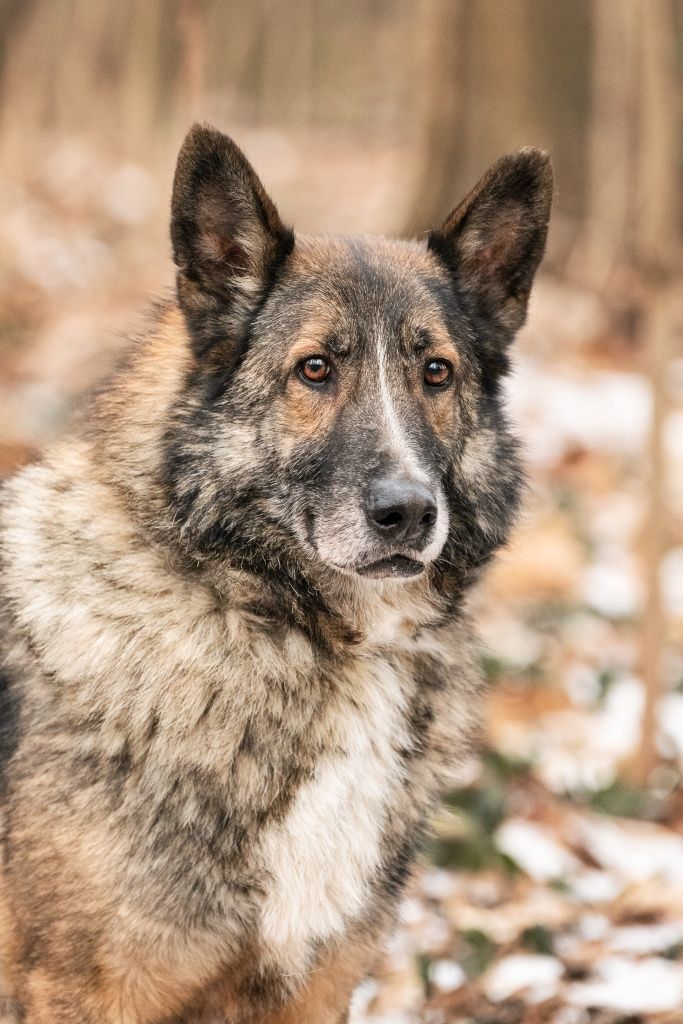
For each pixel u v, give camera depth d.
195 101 11.34
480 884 10.31
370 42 56.75
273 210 7.52
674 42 15.45
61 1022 6.85
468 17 23.88
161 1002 6.99
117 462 7.28
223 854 6.80
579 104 24.77
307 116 53.62
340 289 7.61
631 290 24.31
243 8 52.06
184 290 7.44
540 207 8.27
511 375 8.55
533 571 15.16
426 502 7.14
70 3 41.34
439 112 24.16
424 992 8.87
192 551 7.11
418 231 24.11
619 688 13.39
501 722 12.33
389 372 7.58
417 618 7.52
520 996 8.73
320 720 7.09
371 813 7.16
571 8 24.41
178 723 6.82
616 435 19.50
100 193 33.62
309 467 7.43
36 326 22.59
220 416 7.29
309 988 7.41
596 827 11.17
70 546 7.20
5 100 31.00
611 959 9.12
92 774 6.72
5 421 15.62
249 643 7.05
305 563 7.36
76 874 6.67
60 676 6.90
